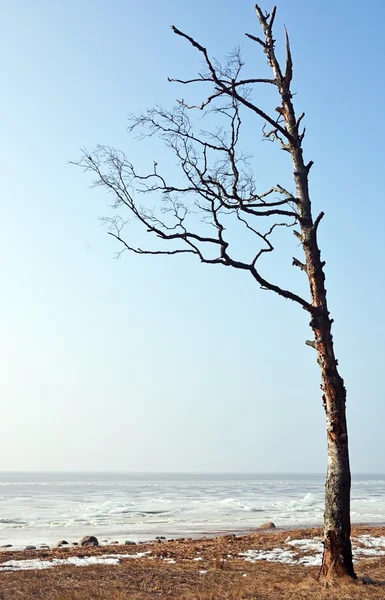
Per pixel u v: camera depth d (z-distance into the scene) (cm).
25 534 2880
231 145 1327
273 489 9344
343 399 1220
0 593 1158
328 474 1209
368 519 3528
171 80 1390
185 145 1331
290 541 1945
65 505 5022
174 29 1295
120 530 3031
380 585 1114
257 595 1063
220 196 1299
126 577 1337
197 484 12619
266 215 1305
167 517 3834
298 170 1355
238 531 2920
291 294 1255
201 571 1414
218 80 1334
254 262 1295
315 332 1251
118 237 1386
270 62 1397
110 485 11681
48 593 1158
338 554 1165
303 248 1300
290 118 1370
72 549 1948
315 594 1040
